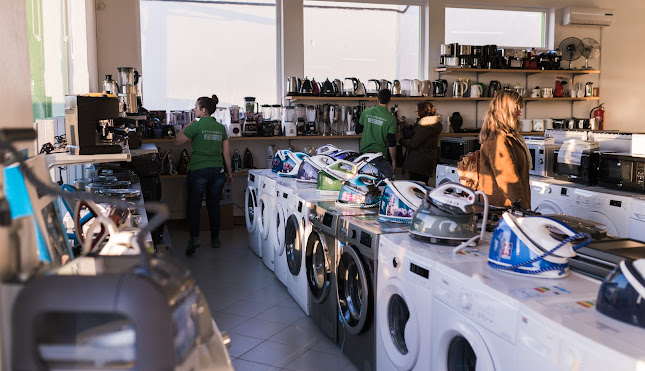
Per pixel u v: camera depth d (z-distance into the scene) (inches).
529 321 65.6
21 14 52.2
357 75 306.5
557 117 329.1
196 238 227.5
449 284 82.8
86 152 118.8
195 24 287.0
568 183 204.8
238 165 287.3
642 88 339.6
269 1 293.6
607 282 64.6
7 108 46.9
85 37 226.1
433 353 88.2
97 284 35.5
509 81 322.0
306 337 145.6
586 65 327.0
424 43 310.3
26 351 36.0
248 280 194.4
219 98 294.0
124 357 36.8
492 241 84.6
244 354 135.3
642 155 184.5
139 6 274.7
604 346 54.9
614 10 326.0
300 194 166.9
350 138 302.7
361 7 302.4
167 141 269.6
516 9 320.2
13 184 44.4
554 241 78.1
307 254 152.9
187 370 39.1
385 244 105.7
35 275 41.2
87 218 86.5
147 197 194.4
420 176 276.8
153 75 284.4
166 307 35.8
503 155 123.2
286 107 285.6
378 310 109.8
